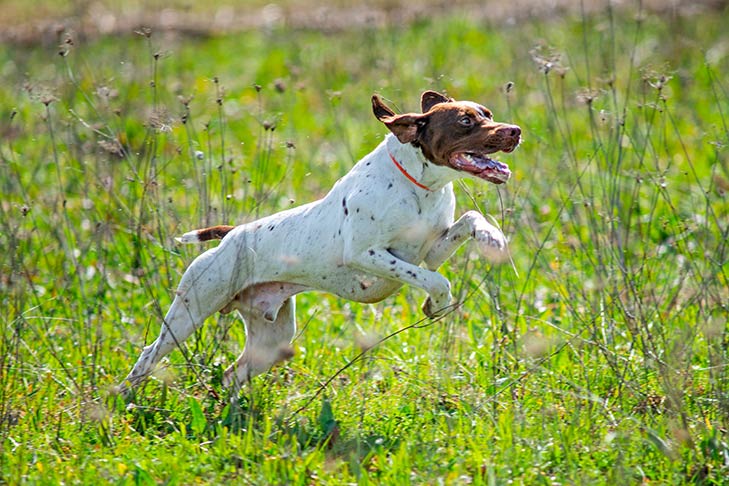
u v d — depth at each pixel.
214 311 9.74
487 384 9.48
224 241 9.70
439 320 9.73
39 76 21.33
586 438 8.25
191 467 8.00
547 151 15.33
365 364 10.11
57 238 12.00
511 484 7.54
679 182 14.97
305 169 15.73
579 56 21.06
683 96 18.34
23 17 28.92
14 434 8.73
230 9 30.05
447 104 8.79
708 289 10.10
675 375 8.66
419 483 7.63
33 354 9.65
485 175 8.59
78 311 10.99
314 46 23.78
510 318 10.98
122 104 17.16
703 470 7.83
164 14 29.00
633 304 9.88
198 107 19.88
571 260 11.89
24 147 17.05
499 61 21.39
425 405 9.14
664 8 24.91
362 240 8.96
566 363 9.86
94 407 8.80
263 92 20.70
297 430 8.66
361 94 19.41
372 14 23.94
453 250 9.20
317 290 9.61
